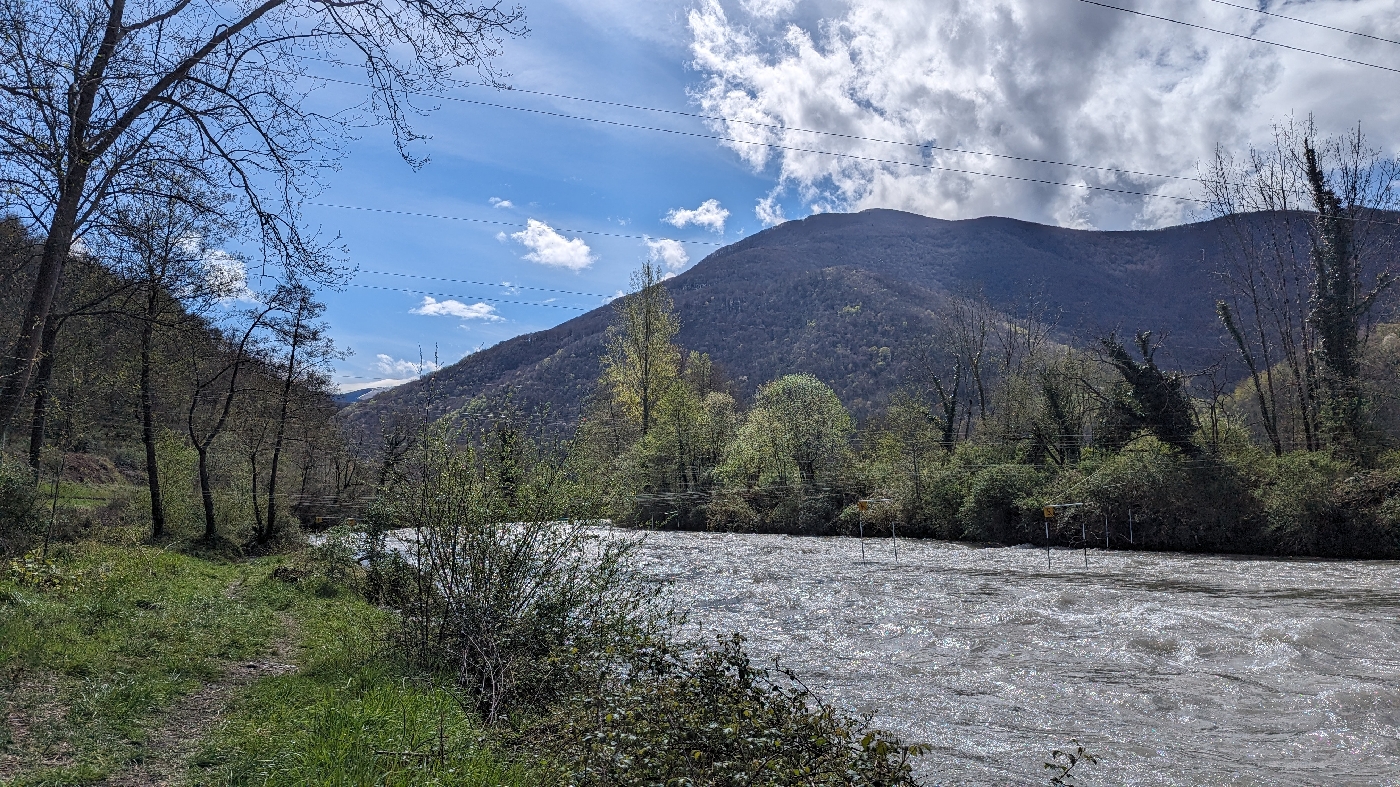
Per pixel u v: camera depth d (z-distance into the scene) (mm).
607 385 64000
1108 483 35844
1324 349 37969
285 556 27328
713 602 21641
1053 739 10023
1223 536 32438
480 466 10602
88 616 11766
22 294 19391
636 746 5629
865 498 47125
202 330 27031
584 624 9703
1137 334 39875
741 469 54688
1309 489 30734
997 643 15406
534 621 9711
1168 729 10289
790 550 37125
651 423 60375
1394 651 13562
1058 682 12547
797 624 18172
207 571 22562
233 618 13953
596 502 10945
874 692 12305
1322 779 8547
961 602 20375
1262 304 45094
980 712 11188
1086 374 44750
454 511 10125
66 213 12742
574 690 8164
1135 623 16484
